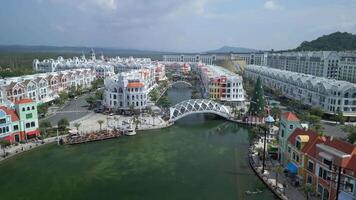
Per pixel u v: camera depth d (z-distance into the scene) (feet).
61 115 465.06
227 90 561.43
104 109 498.28
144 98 487.20
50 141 341.00
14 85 451.53
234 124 444.55
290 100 557.74
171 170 274.57
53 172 268.82
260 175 255.09
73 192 231.71
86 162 293.23
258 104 431.84
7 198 221.66
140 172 269.85
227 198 222.07
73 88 628.28
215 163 291.58
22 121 336.08
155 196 226.17
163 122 431.84
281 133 276.41
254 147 323.98
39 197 223.71
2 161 284.61
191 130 413.80
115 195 227.61
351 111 431.43
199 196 225.76
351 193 179.52
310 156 218.38
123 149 332.60
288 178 245.86
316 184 212.02
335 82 478.59
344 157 184.65
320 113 419.33
